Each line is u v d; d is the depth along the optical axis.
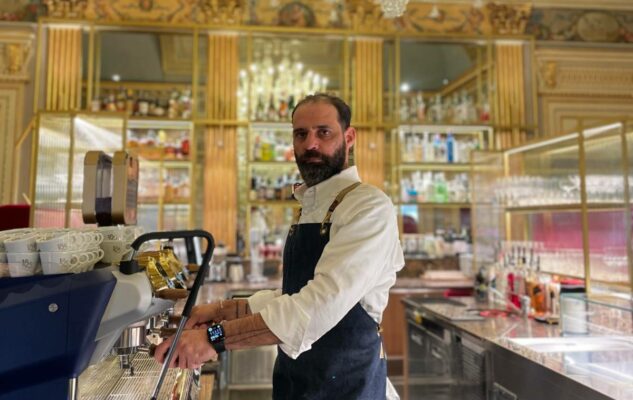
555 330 2.38
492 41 5.54
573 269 2.83
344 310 1.13
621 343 1.72
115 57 5.20
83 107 5.00
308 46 5.46
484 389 2.21
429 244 5.40
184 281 1.30
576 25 5.66
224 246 4.89
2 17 4.95
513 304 2.97
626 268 2.48
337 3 5.35
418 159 5.41
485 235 3.96
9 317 0.89
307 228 1.41
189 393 1.36
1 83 4.93
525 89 5.56
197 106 5.18
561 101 5.58
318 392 1.32
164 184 5.12
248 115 5.14
